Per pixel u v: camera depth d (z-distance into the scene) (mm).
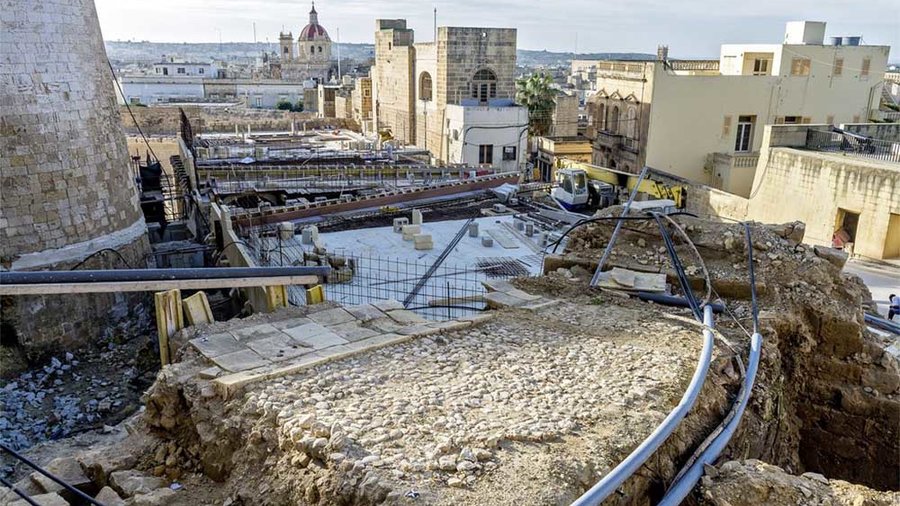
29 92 19031
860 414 11227
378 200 24797
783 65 40031
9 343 19016
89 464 8305
